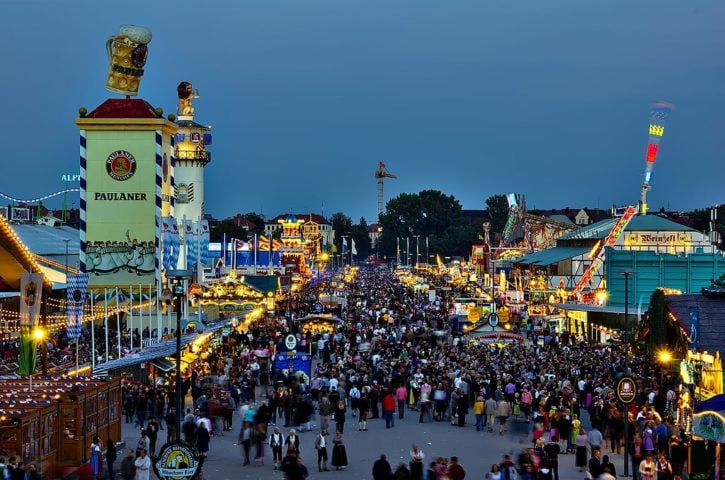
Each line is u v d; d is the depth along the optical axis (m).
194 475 23.97
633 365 47.41
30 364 32.16
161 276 56.66
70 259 76.31
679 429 32.81
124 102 57.22
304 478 27.83
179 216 125.81
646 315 43.09
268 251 119.75
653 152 98.06
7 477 24.73
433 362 50.53
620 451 35.16
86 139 56.72
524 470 26.25
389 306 100.88
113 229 56.62
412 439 37.81
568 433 35.34
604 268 80.38
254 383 46.44
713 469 28.70
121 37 57.19
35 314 32.88
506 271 126.19
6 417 27.75
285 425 41.09
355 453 35.03
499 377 44.47
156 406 40.00
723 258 76.06
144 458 28.27
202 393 42.97
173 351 45.09
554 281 93.56
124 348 51.00
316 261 175.62
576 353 54.00
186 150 124.19
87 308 55.62
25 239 76.81
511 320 77.50
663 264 77.62
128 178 56.62
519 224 145.38
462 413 40.94
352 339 65.25
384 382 45.44
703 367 34.25
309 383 44.94
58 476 29.14
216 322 66.12
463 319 79.94
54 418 30.73
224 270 104.31
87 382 33.50
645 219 94.94
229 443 37.38
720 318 37.22
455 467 25.70
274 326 72.88
